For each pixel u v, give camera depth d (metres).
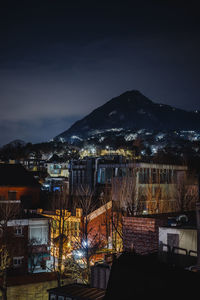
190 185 47.19
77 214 39.28
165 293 11.11
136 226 19.55
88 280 25.02
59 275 29.91
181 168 56.97
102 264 16.98
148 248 18.91
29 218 38.59
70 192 66.31
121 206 40.19
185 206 43.41
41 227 39.28
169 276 11.64
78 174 66.06
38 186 59.72
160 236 16.23
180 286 11.16
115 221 35.91
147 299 11.17
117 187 45.72
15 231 37.53
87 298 14.42
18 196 57.91
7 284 29.44
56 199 54.69
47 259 38.97
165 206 44.59
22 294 29.53
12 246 36.97
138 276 11.89
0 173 59.94
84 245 33.41
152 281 11.54
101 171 61.34
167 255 15.77
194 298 10.70
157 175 51.28
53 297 15.62
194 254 15.20
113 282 12.16
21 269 37.00
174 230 15.86
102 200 42.78
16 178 59.75
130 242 19.66
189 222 18.05
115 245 28.97
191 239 15.53
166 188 48.84
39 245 38.66
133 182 44.84
